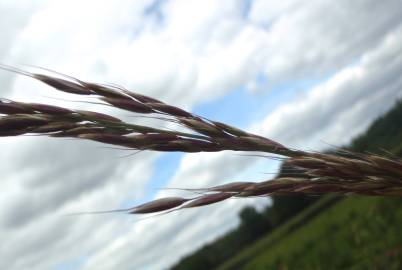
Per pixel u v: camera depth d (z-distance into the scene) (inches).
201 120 3.2
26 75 3.0
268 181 3.1
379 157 3.2
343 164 3.2
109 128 3.0
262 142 3.2
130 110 3.1
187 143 3.1
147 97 3.1
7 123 2.7
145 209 3.0
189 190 3.1
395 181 3.2
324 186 3.2
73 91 3.0
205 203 3.0
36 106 2.8
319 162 3.2
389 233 39.2
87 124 2.9
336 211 86.4
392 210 40.9
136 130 3.0
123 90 3.1
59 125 2.9
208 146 3.1
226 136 3.1
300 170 3.3
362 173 3.2
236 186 3.1
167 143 3.0
